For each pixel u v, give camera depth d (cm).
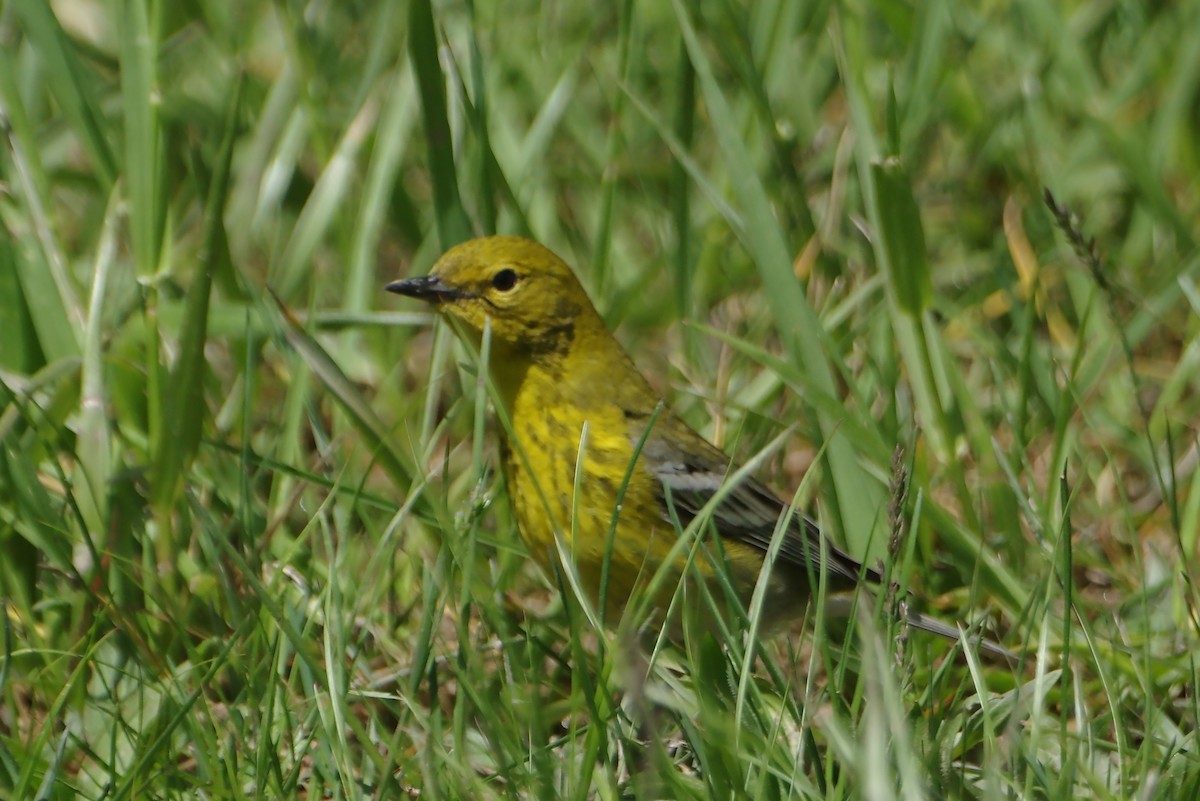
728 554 984
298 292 1274
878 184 1030
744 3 1512
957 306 1310
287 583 934
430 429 1097
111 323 1127
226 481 1035
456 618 866
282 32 1444
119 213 1080
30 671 898
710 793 720
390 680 882
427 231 1385
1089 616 1028
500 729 750
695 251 1362
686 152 1215
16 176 1097
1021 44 1495
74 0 1595
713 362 1245
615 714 760
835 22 1297
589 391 977
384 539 882
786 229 1306
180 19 1541
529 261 974
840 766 723
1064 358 1248
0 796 755
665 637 806
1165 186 1428
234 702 830
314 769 770
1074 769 750
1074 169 1428
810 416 1038
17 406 952
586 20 1545
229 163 934
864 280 1252
